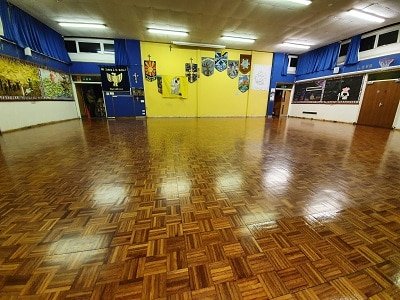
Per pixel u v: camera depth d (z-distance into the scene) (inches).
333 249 48.8
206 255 46.6
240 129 246.7
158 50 368.8
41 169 102.2
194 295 37.1
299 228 56.8
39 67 270.5
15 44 229.3
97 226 56.9
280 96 469.4
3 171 99.5
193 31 306.7
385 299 36.9
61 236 52.6
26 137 185.8
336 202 71.6
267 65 426.6
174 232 54.6
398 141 182.4
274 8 229.0
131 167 105.8
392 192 79.7
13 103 224.2
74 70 350.9
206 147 150.3
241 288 38.5
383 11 229.1
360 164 113.6
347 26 277.0
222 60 399.9
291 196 75.7
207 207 67.4
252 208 67.1
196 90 402.3
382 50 282.7
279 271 42.4
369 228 57.1
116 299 36.1
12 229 55.4
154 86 383.9
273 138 189.0
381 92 287.7
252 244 50.3
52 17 260.8
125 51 356.5
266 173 98.7
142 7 230.5
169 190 79.7
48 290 37.8
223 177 93.4
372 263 44.8
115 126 267.3
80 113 379.2
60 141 169.3
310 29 291.1
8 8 219.5
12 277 40.6
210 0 213.5
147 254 46.8
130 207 67.1
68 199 72.2
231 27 288.7
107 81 363.9
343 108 345.7
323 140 181.9
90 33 320.5
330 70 364.5
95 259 45.1
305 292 37.9
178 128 251.4
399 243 51.2
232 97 424.8
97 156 125.4
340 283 39.8
